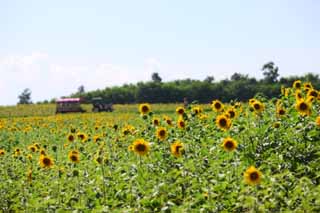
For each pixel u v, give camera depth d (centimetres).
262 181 771
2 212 998
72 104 6675
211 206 757
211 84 10256
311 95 1213
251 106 1307
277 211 723
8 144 2247
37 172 1230
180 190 856
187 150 1077
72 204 924
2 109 7800
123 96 10238
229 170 909
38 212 920
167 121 1318
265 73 10531
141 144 958
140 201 814
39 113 6988
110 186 973
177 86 10419
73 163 1164
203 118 1342
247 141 1095
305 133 1043
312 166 934
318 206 720
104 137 1661
